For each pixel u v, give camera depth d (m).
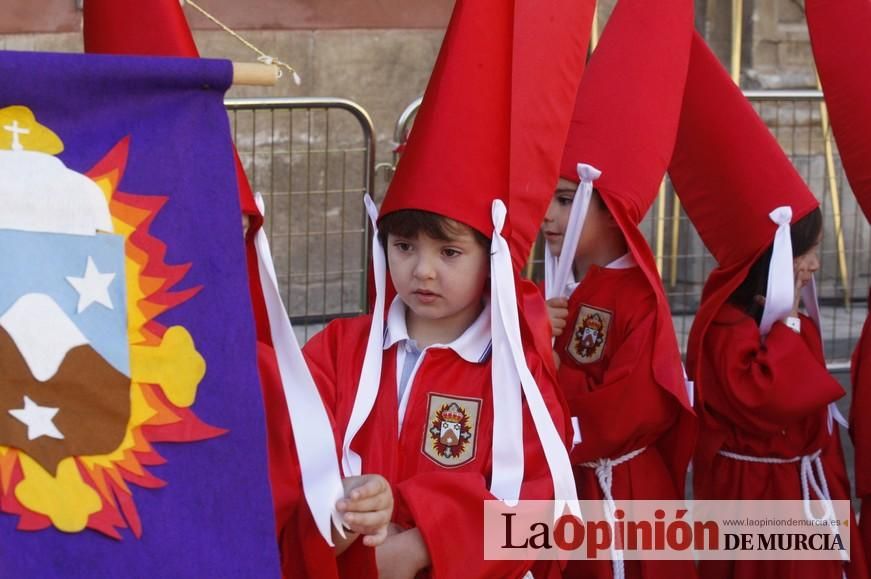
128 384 1.79
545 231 3.44
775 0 6.79
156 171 1.83
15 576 1.68
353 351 2.79
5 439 1.71
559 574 2.96
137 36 2.35
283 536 2.29
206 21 6.03
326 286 5.74
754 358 3.48
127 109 1.83
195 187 1.85
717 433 3.62
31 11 5.72
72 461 1.75
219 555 1.80
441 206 2.61
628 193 3.33
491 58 2.65
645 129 3.36
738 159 3.51
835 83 3.57
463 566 2.48
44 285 1.76
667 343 3.29
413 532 2.47
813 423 3.62
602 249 3.45
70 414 1.75
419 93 6.45
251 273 2.33
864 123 3.53
